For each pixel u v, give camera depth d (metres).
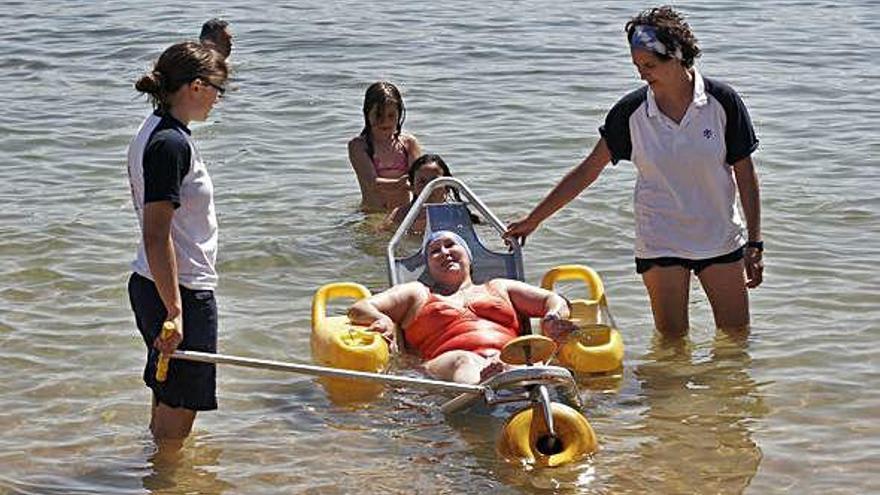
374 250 17.92
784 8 37.59
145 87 11.35
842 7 37.69
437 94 26.94
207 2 38.81
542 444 11.88
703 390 13.35
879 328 14.78
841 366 13.79
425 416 12.88
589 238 18.14
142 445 12.20
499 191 20.36
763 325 14.96
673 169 14.12
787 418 12.66
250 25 34.84
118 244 17.84
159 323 11.55
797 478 11.45
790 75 28.70
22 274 16.62
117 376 13.70
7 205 19.53
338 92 27.25
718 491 11.23
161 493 11.30
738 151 14.09
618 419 12.72
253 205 19.78
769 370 13.76
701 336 14.72
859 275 16.47
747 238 14.44
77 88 27.80
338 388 13.51
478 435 12.41
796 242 17.75
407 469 11.72
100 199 19.95
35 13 36.69
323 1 39.16
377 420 12.80
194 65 11.42
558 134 23.64
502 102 26.19
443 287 14.84
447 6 38.03
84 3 38.41
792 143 22.91
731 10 37.25
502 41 32.66
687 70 13.89
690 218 14.29
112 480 11.53
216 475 11.62
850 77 28.42
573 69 29.30
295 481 11.52
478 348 13.88
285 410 13.04
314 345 13.96
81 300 15.83
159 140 11.23
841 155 22.06
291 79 28.38
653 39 13.61
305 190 20.59
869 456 11.82
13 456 11.92
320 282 16.78
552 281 15.05
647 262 14.53
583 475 11.52
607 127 14.41
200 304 11.61
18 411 12.85
